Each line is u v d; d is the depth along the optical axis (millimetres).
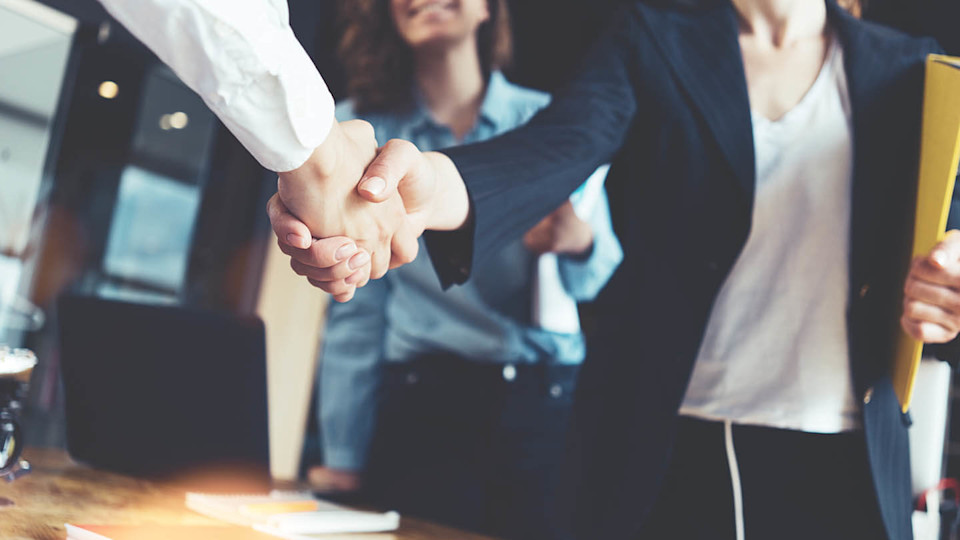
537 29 2393
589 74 1029
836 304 951
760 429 942
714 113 978
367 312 2225
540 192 847
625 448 966
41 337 3500
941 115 850
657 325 979
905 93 959
